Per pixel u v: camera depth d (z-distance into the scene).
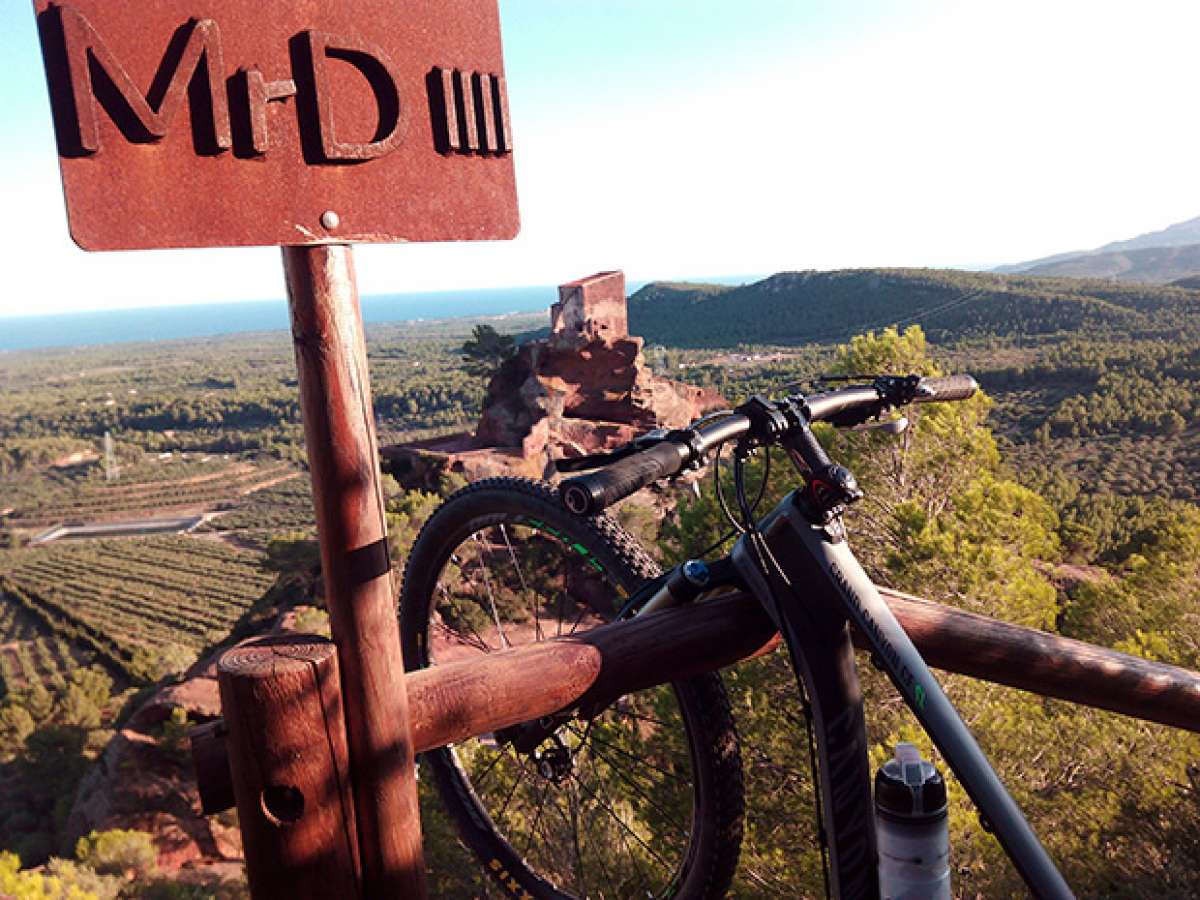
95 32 1.05
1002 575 9.01
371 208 1.29
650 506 26.44
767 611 1.59
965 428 11.06
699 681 1.77
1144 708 1.91
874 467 10.82
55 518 146.38
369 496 1.31
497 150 1.44
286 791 1.29
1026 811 7.82
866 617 1.49
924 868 1.27
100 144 1.07
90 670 65.31
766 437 1.54
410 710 1.41
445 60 1.36
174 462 183.62
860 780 1.52
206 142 1.14
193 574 105.25
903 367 11.72
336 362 1.26
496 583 11.15
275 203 1.19
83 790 25.08
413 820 1.39
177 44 1.11
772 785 8.66
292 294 1.26
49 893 12.54
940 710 1.37
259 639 1.36
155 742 23.91
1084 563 27.67
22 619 93.06
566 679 1.54
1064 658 1.82
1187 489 58.38
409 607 2.32
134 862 20.17
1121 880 7.59
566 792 2.70
